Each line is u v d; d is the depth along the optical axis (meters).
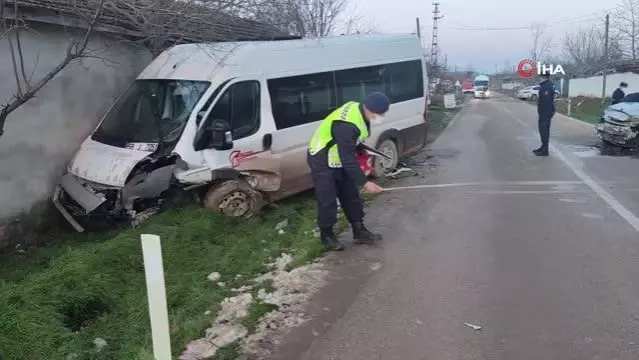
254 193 7.32
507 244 6.19
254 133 7.55
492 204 8.04
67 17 7.57
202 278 5.32
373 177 10.12
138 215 6.83
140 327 4.37
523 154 13.35
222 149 7.13
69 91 8.20
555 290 4.89
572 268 5.41
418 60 11.18
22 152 7.58
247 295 4.94
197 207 7.04
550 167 11.21
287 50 8.24
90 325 4.55
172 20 7.75
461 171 10.98
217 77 7.31
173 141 6.89
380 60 10.06
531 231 6.65
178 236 6.18
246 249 6.04
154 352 3.41
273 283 5.21
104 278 5.07
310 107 8.45
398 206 8.11
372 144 9.84
